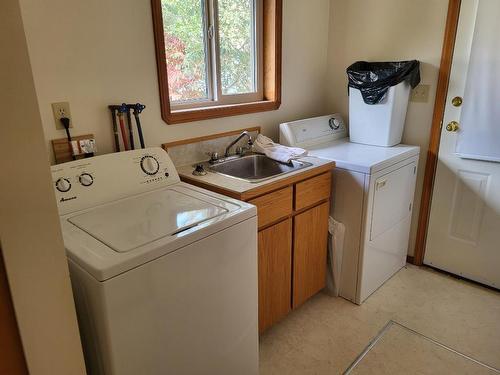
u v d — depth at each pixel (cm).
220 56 216
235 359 143
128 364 106
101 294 97
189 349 123
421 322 205
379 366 177
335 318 211
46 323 75
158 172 163
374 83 225
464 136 221
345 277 222
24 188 66
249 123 231
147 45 174
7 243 66
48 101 149
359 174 198
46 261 72
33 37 140
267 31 233
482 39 203
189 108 204
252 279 143
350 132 253
